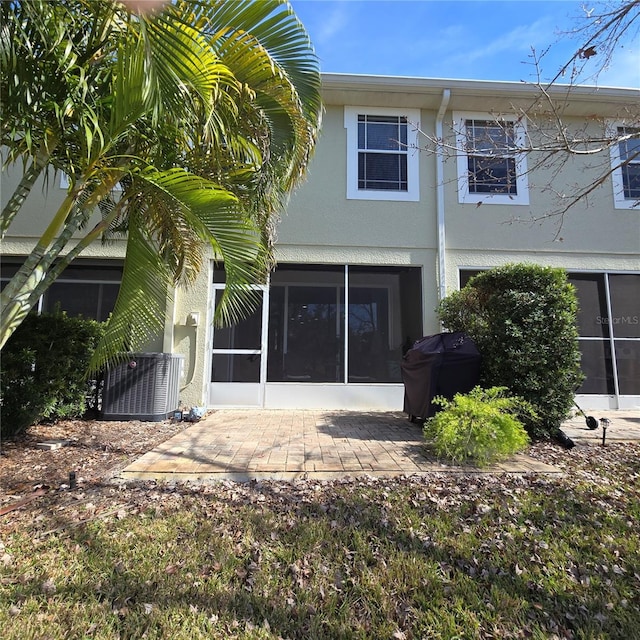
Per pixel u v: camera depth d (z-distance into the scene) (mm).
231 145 4133
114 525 2920
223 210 3531
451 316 7047
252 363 8086
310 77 4242
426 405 5828
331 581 2336
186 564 2453
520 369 5398
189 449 4785
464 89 8070
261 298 8195
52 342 5672
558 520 3055
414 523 2986
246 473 3908
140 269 4434
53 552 2570
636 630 1987
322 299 8289
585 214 8523
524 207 8492
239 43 3625
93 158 3518
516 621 2045
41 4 2801
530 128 5867
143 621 2000
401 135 8539
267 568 2439
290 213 8242
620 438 5777
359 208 8352
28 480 3826
